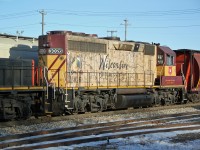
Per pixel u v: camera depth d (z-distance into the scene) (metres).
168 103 23.69
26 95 15.58
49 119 15.19
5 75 15.11
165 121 15.14
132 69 21.20
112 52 19.86
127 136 11.38
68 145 9.88
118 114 17.39
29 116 15.44
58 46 17.12
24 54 19.38
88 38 18.42
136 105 21.05
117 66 20.17
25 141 10.17
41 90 15.77
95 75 18.77
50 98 16.05
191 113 18.34
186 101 26.16
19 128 12.67
